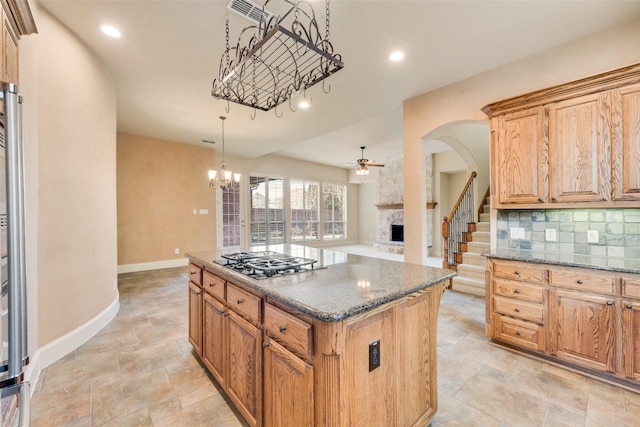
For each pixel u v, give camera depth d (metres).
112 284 3.33
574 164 2.28
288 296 1.28
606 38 2.39
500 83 2.99
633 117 2.04
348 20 2.29
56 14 2.31
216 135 5.66
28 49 2.08
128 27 2.43
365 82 3.33
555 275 2.24
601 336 2.04
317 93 3.63
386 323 1.36
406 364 1.49
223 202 7.45
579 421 1.69
